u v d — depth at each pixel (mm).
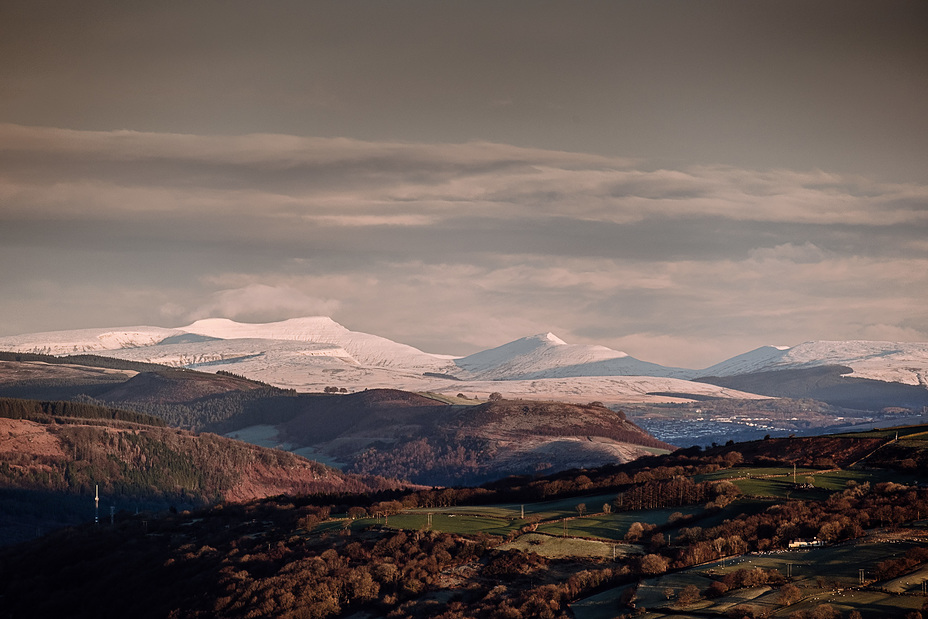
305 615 170000
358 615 169375
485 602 162625
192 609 180000
